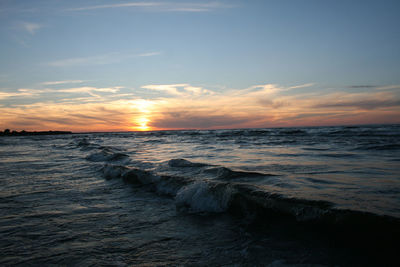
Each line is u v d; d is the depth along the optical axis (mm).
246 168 5891
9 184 5172
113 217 3150
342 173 4945
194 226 2822
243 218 2975
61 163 8547
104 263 2006
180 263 2004
